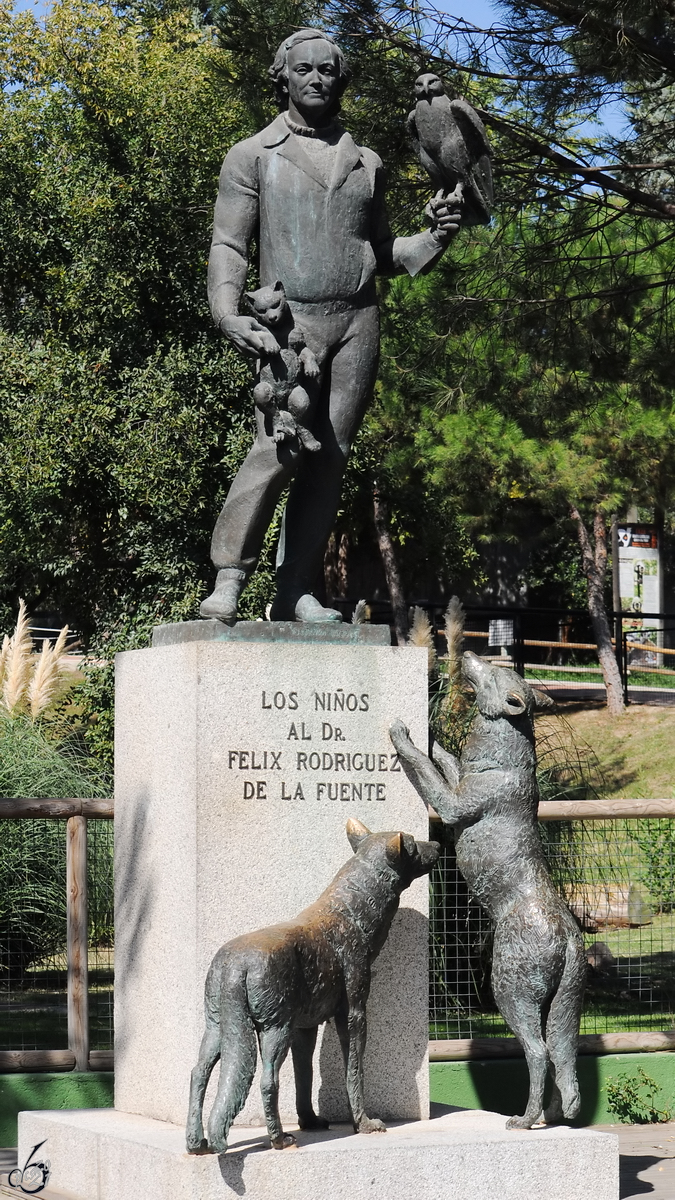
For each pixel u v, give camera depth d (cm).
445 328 1136
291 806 532
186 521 1641
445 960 850
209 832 520
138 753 566
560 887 953
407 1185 476
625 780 2084
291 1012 469
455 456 1688
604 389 1217
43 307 1780
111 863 975
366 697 548
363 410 580
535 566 3494
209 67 1154
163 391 1622
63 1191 532
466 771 553
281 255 561
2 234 1741
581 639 3284
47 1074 688
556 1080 534
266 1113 465
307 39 566
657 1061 762
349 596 2944
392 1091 544
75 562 1750
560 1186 498
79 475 1644
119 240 1688
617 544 2670
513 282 1101
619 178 1060
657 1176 610
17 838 983
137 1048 558
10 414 1628
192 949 516
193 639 544
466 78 1021
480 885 548
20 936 986
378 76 993
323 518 582
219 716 525
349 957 498
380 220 582
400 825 551
